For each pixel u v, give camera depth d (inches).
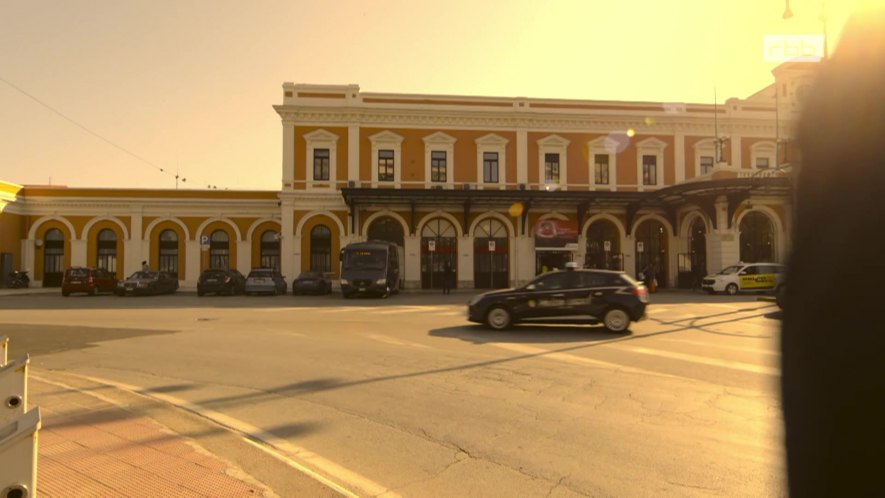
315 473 183.8
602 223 1446.9
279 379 334.0
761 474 183.9
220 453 200.7
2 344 202.5
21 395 152.3
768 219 1327.5
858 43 51.3
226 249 1498.5
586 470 189.3
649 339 491.5
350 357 404.2
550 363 378.0
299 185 1370.6
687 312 747.4
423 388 308.3
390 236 1387.8
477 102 1425.9
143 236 1480.1
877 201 50.1
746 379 327.3
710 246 1309.1
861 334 51.6
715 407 266.4
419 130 1406.3
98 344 470.0
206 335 524.4
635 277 1428.4
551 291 544.4
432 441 221.5
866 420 52.1
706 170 1481.3
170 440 211.9
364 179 1384.1
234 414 261.1
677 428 233.9
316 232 1385.3
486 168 1422.2
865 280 51.1
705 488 173.5
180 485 169.2
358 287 1067.9
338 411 264.8
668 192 1279.5
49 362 391.5
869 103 50.3
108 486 167.9
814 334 55.4
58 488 166.2
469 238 1393.9
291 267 1357.0
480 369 358.6
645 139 1460.4
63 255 1486.2
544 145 1435.8
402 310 802.8
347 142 1382.9
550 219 1416.1
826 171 53.8
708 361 384.5
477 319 557.0
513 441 219.9
